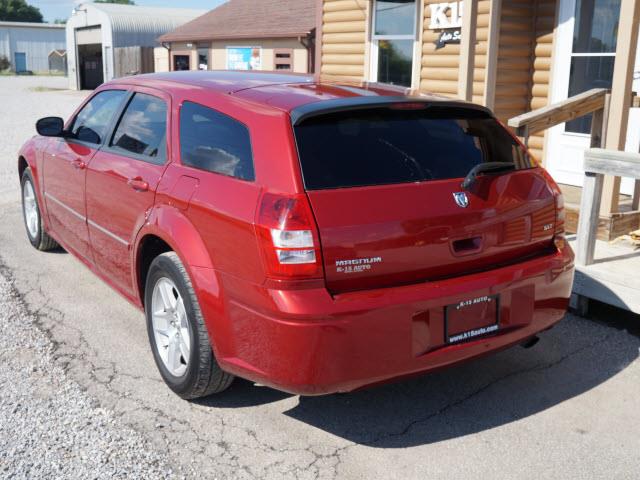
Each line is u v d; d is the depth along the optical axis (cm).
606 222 592
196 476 320
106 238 473
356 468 329
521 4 834
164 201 388
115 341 465
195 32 2647
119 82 512
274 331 312
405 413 381
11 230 753
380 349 318
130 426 361
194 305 360
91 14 3822
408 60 1005
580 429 365
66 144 548
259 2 2748
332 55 1137
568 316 520
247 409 383
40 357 438
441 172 349
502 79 844
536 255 377
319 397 397
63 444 342
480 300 344
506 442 353
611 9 759
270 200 318
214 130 375
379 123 354
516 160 386
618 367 436
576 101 594
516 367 437
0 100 3041
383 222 320
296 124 335
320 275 309
